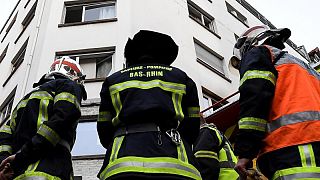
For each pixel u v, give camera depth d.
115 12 13.39
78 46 12.27
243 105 2.42
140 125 2.53
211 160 3.57
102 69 11.87
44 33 12.77
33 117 3.02
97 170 9.20
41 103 3.08
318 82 2.72
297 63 2.66
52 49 12.23
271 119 2.41
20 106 3.28
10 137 3.25
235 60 3.47
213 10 17.25
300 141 2.23
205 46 14.55
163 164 2.29
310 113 2.32
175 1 14.83
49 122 2.80
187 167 2.36
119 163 2.32
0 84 15.18
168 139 2.49
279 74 2.56
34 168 2.74
